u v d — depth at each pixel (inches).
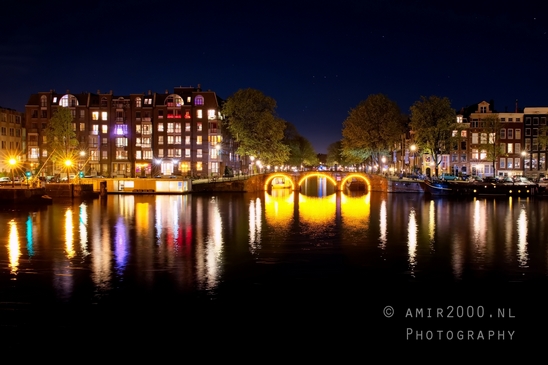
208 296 1132.5
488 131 3998.5
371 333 942.4
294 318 1007.0
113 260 1453.0
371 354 866.1
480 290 1181.1
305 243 1720.0
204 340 909.8
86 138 4648.1
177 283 1222.3
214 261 1448.1
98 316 1010.1
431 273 1323.8
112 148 4662.9
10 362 824.9
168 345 888.3
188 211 2620.6
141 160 4653.1
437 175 3880.4
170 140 4660.4
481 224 2160.4
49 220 2250.2
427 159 4633.4
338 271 1342.3
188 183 3703.3
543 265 1401.3
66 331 936.9
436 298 1125.1
